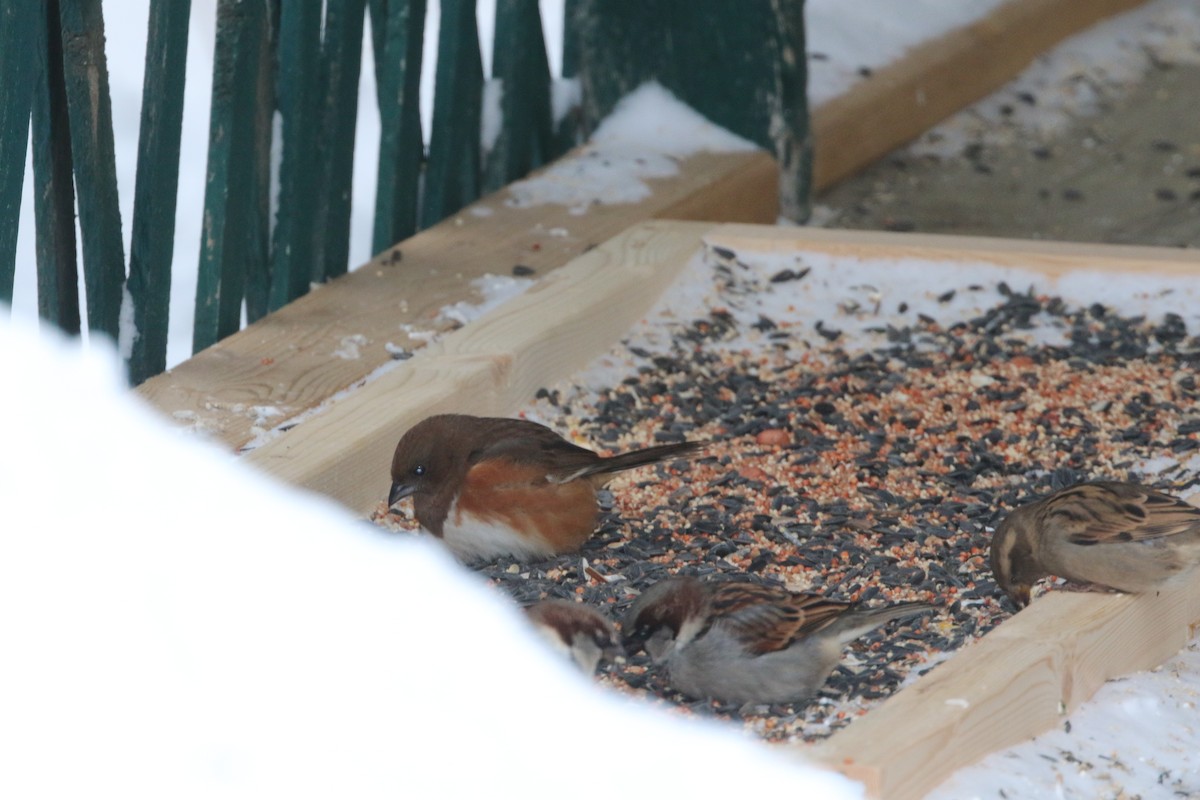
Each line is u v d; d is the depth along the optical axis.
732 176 15.62
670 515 10.06
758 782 6.89
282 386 11.17
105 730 7.40
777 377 12.01
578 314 11.92
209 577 8.71
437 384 10.79
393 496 9.35
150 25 11.20
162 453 10.02
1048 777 7.33
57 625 8.16
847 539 9.71
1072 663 7.88
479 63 15.10
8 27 10.26
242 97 11.91
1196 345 12.08
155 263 11.48
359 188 18.30
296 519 9.40
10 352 10.98
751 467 10.66
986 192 17.75
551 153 16.36
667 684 8.00
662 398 11.67
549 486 9.18
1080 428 11.06
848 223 16.88
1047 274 12.84
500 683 7.83
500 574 9.27
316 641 8.20
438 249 13.71
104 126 11.05
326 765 7.18
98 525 9.06
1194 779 7.47
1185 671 8.55
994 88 20.22
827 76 18.41
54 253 11.09
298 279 12.98
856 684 7.93
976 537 9.69
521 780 7.04
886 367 12.06
